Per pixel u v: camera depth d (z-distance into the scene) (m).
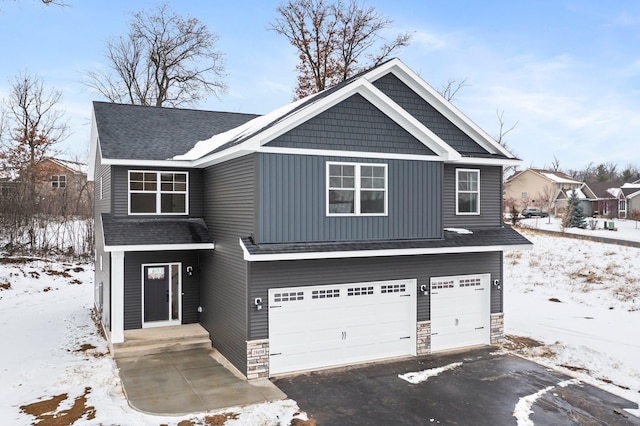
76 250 30.45
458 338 14.70
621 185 61.72
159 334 14.58
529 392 11.01
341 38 32.75
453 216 15.47
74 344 14.79
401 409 10.03
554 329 16.80
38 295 22.64
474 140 15.86
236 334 12.52
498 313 15.20
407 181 13.43
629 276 22.64
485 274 15.08
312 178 12.23
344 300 13.02
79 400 10.09
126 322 15.15
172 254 15.78
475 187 15.87
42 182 35.28
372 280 13.32
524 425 9.30
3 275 23.91
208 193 15.58
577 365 13.02
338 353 12.95
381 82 14.64
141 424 9.01
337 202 12.55
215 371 12.24
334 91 12.51
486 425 9.31
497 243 14.35
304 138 12.12
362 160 12.80
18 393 10.55
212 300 14.65
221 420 9.26
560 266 25.78
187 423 9.10
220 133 18.84
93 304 21.12
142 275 15.36
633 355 13.77
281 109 17.16
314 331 12.63
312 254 11.67
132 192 15.66
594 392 11.02
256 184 11.60
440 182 13.90
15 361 12.94
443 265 14.34
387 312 13.63
